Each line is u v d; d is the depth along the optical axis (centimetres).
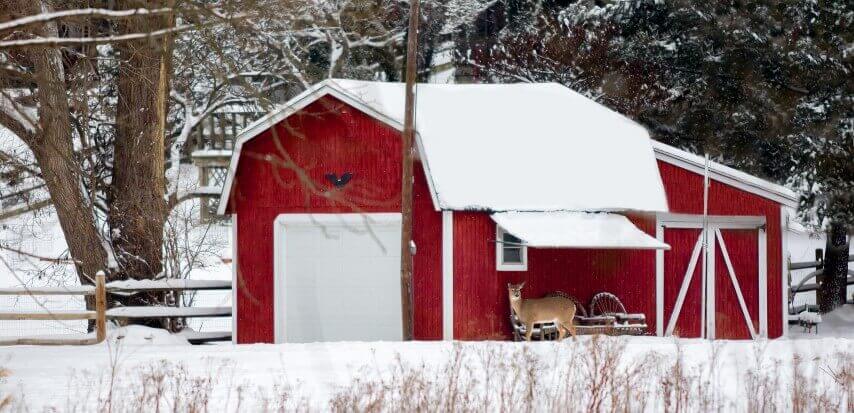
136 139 9319
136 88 9256
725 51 13075
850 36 12300
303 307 9594
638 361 6281
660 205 9956
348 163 9544
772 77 12938
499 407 5041
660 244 9131
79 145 11338
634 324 9700
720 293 10106
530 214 9500
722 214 10125
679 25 13575
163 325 9481
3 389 5675
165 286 9331
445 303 9369
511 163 9944
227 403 5066
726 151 13362
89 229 9231
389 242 9538
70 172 8750
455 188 9425
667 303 10019
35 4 6931
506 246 9562
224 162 12056
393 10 14938
